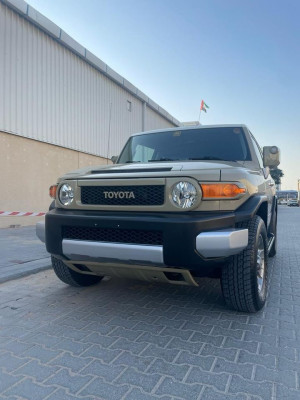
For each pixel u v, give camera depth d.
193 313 3.50
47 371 2.39
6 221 10.91
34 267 5.26
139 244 2.91
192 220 2.77
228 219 2.89
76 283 4.25
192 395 2.12
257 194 3.50
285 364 2.49
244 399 2.08
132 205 3.04
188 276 3.00
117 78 16.50
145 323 3.25
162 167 3.17
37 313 3.51
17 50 10.92
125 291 4.25
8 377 2.32
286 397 2.10
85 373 2.37
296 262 6.15
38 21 11.42
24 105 11.27
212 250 2.77
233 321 3.29
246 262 3.21
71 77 13.50
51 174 12.61
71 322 3.27
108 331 3.06
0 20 10.28
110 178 3.17
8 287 4.45
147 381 2.27
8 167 10.84
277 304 3.80
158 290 4.29
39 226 3.68
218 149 4.30
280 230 11.95
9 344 2.81
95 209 3.20
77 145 13.91
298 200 53.59
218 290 4.29
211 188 2.90
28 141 11.55
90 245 3.07
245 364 2.49
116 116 16.89
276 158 4.59
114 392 2.15
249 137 4.40
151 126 20.95
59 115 12.87
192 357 2.59
